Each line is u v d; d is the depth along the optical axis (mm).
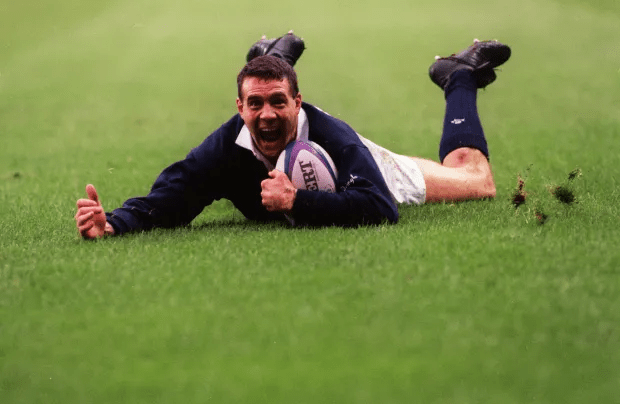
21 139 46938
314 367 12891
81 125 50969
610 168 30375
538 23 87125
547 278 16547
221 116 52969
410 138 41750
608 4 97812
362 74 65938
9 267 18891
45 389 12594
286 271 17625
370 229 21297
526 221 21391
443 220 22625
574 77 59750
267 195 21516
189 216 23875
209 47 82250
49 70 73750
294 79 22750
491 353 13180
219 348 13797
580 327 14086
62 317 15609
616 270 16969
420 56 72938
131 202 23125
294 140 22891
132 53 80812
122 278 17672
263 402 11820
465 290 15969
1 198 30406
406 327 14320
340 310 15195
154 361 13406
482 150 27797
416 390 11984
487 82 29953
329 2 108562
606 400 11594
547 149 35719
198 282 17188
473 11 97688
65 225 24500
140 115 53906
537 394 11789
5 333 14906
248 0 111625
